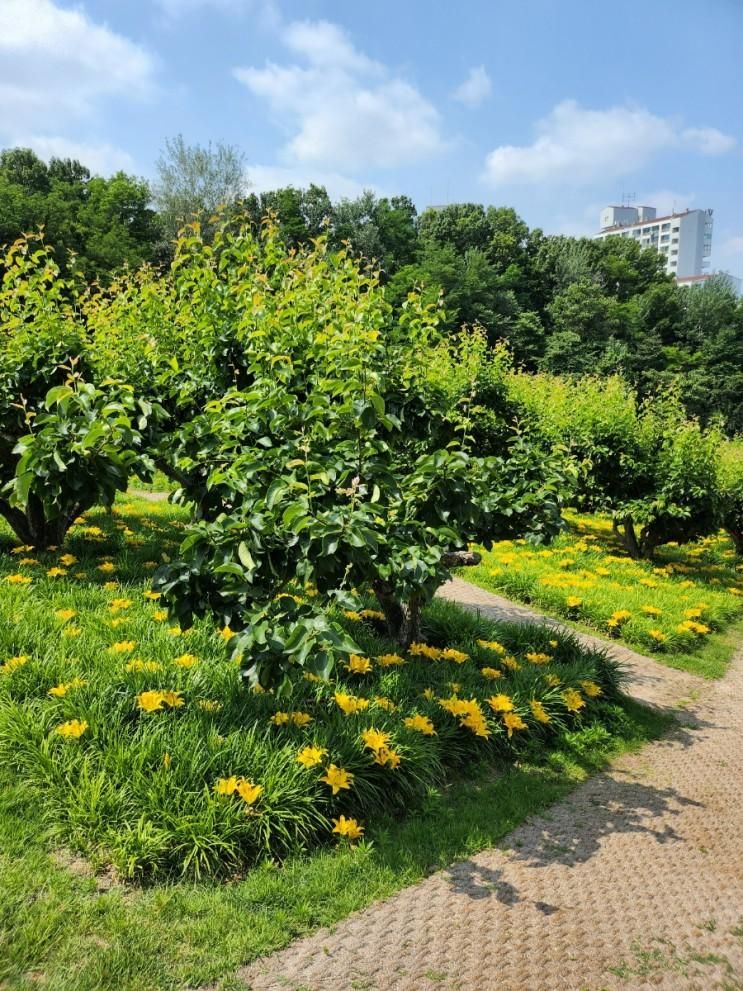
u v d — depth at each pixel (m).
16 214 34.81
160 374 6.04
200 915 2.60
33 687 3.68
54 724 3.39
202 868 2.83
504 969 2.56
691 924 2.99
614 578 9.67
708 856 3.58
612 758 4.70
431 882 3.05
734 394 49.41
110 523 8.18
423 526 4.07
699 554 13.17
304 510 3.16
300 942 2.57
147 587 5.51
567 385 15.66
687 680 6.61
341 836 3.15
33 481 3.95
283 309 4.95
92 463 3.91
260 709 3.77
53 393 3.83
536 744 4.54
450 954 2.60
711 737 5.28
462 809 3.68
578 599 7.93
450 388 9.30
